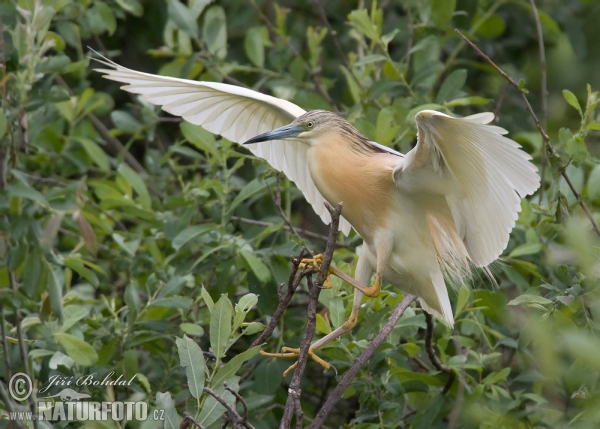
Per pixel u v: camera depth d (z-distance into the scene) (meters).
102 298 8.96
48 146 10.86
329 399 7.30
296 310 9.84
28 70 7.76
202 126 9.34
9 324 8.14
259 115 9.33
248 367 9.31
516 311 8.61
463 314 9.12
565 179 8.45
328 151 8.56
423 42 10.55
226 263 8.93
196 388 6.44
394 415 8.16
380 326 8.41
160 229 10.00
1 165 7.29
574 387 7.04
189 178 12.39
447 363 8.23
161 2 13.33
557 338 6.22
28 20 7.93
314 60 11.62
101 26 11.89
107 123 14.13
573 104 8.37
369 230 8.36
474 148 7.09
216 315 6.72
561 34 12.88
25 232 7.04
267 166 9.60
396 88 10.85
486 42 12.68
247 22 13.48
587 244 5.04
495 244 7.84
